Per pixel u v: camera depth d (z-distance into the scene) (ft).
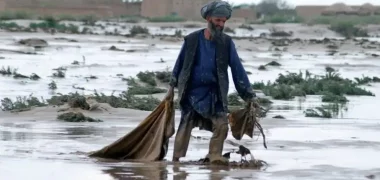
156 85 145.69
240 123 61.87
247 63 218.59
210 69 60.90
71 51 247.70
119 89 140.46
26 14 511.81
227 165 59.31
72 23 473.67
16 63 192.54
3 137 74.59
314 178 53.26
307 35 448.65
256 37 389.80
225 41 61.31
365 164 59.72
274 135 78.79
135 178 52.85
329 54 274.98
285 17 578.25
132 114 95.81
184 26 489.26
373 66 217.15
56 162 59.21
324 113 100.17
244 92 61.77
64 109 95.71
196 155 65.16
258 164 59.31
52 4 635.66
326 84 141.79
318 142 73.46
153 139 61.87
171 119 61.77
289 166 58.85
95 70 181.47
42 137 74.90
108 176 53.42
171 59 224.12
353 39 382.63
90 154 62.85
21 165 57.41
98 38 337.52
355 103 122.21
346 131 82.99
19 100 108.17
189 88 61.36
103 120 90.22
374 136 78.79
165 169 56.80
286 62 226.58
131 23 522.88
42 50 247.29
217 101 61.11
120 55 237.66
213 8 60.80
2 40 285.43
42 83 148.36
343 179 52.90
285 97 128.88
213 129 61.11
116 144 62.03
